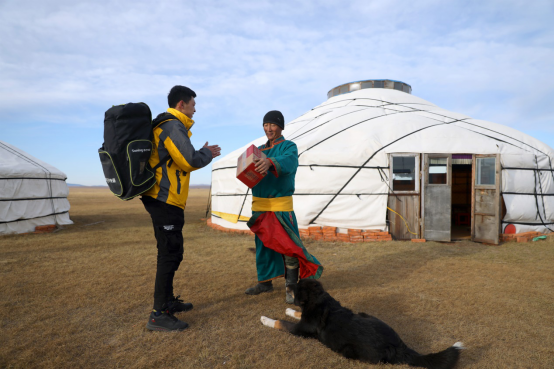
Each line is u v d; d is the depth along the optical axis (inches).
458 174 433.7
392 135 282.7
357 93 411.2
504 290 136.9
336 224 275.1
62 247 240.1
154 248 235.8
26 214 321.1
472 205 267.4
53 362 80.0
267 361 80.7
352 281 150.9
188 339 92.0
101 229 345.7
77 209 658.8
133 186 88.4
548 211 283.3
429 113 338.0
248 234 300.8
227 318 107.0
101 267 177.9
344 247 236.4
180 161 93.7
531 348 88.0
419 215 269.1
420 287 140.9
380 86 457.1
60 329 99.0
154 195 95.0
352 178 272.7
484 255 209.3
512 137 296.8
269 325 100.7
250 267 178.7
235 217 319.3
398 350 77.5
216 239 275.7
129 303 121.7
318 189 274.7
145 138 90.4
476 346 88.9
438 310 114.3
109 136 88.1
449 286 142.6
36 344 89.9
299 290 94.1
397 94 403.2
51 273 165.0
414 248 233.0
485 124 317.4
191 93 105.2
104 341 91.5
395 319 106.4
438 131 284.7
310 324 90.6
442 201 266.1
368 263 187.5
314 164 275.4
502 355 84.1
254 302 122.5
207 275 161.9
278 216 115.4
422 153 268.1
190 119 104.3
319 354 84.0
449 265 181.9
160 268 97.9
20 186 316.8
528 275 160.7
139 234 308.0
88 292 134.3
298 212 275.9
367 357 78.9
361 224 272.1
